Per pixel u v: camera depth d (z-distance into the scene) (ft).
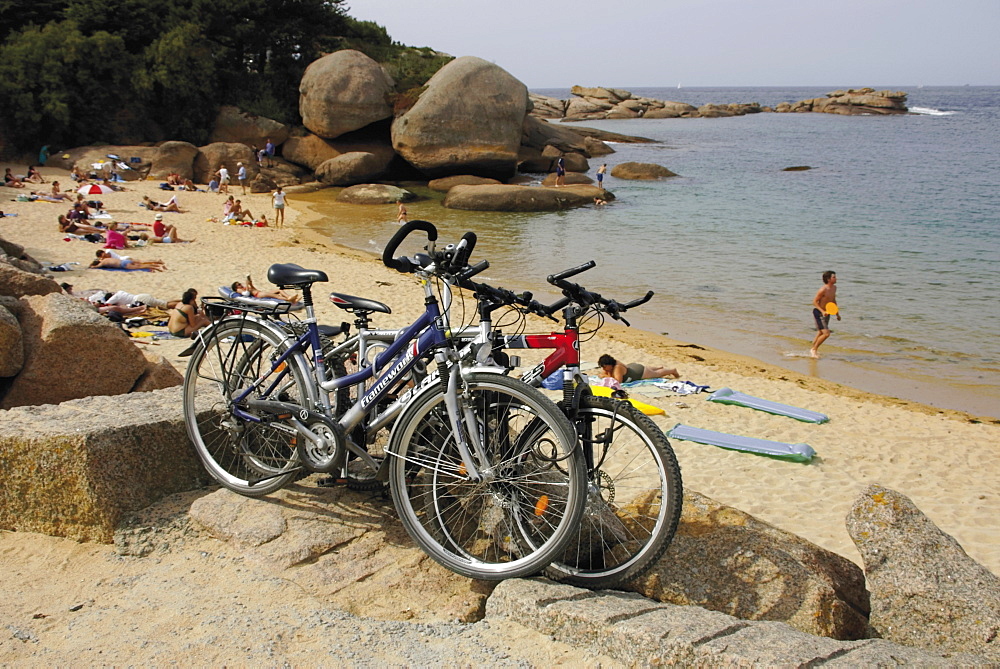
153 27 145.28
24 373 19.04
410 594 10.73
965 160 186.60
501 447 11.13
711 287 67.31
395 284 61.82
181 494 13.04
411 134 133.18
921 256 80.89
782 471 28.48
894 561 11.07
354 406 11.89
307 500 12.78
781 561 10.87
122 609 10.03
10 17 139.64
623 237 92.73
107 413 13.08
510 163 136.77
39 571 11.20
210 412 13.52
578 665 8.80
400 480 11.03
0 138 126.41
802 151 213.25
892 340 52.34
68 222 73.72
